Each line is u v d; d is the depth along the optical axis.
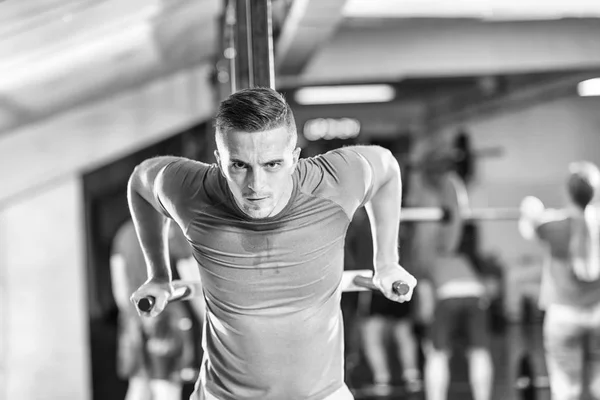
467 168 12.84
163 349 7.09
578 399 6.94
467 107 12.95
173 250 6.75
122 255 6.98
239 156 2.37
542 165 13.41
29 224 10.22
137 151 10.81
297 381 2.75
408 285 2.81
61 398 10.27
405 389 8.87
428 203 8.94
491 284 13.12
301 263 2.62
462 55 10.41
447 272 8.14
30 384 10.26
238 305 2.66
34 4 4.48
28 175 10.10
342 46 10.34
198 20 7.22
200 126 10.68
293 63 8.79
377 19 9.82
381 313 8.90
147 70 9.11
